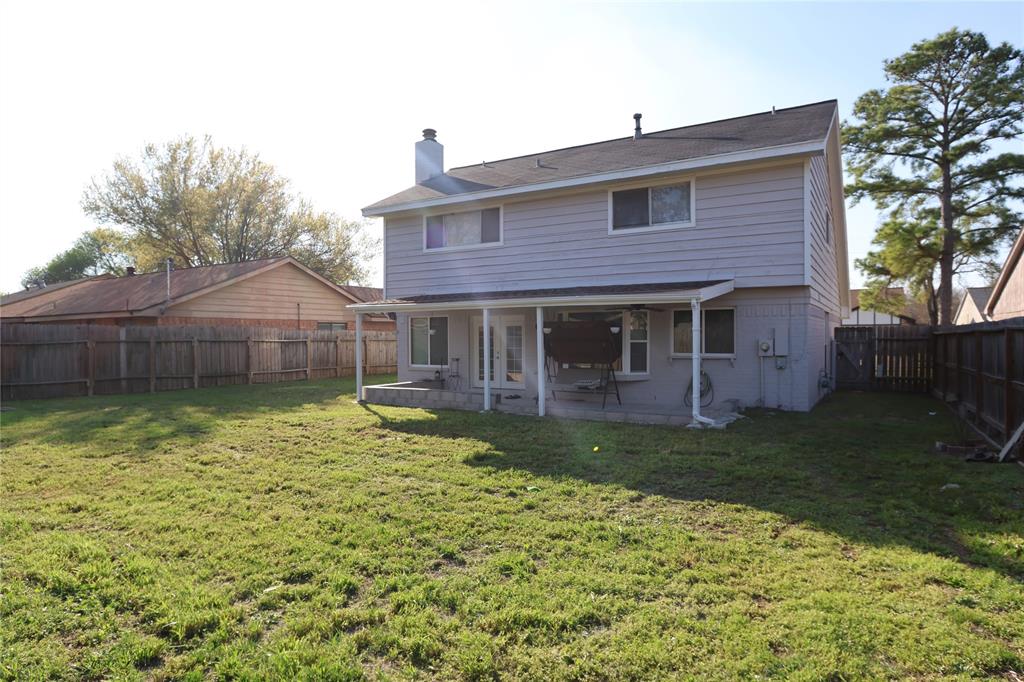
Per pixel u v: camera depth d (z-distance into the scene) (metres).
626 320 11.94
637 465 6.71
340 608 3.47
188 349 16.61
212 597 3.60
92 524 4.99
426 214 14.53
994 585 3.61
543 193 12.57
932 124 22.06
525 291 12.50
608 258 12.09
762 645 2.99
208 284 19.86
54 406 12.54
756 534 4.57
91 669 2.92
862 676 2.74
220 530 4.78
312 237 38.22
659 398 11.71
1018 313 24.02
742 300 11.03
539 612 3.35
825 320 13.86
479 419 10.10
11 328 13.88
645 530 4.66
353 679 2.80
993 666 2.81
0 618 3.39
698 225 11.14
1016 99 20.14
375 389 12.88
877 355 15.70
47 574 3.94
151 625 3.32
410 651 3.02
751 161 10.28
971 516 4.88
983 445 7.48
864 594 3.54
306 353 20.03
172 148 32.91
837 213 15.19
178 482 6.23
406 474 6.48
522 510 5.23
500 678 2.80
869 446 7.70
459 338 14.12
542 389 10.53
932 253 23.09
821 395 13.11
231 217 35.12
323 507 5.36
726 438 8.23
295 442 8.30
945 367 12.54
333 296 25.27
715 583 3.71
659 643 3.03
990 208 22.78
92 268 54.31
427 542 4.49
